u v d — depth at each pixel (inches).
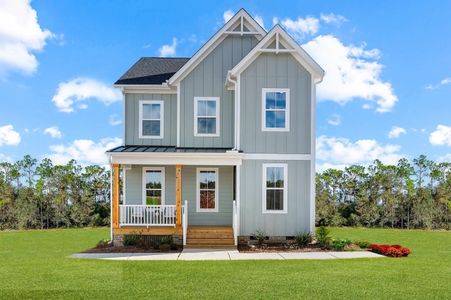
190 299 309.0
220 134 693.3
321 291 333.4
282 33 634.8
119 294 322.7
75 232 878.4
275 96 641.6
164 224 603.2
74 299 309.3
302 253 541.3
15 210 998.4
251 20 703.7
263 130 636.1
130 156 604.4
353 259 490.6
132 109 722.2
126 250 556.7
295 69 643.5
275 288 342.3
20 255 532.4
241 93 638.5
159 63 813.2
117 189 605.9
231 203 690.2
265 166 631.8
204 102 697.0
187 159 608.7
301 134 637.9
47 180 1019.9
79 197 1028.5
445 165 1002.7
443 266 447.5
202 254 530.6
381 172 1013.2
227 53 701.3
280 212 627.2
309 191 632.4
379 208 1009.5
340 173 1050.1
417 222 994.1
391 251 520.4
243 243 616.1
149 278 378.9
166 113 724.7
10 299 310.0
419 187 1008.2
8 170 1013.2
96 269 421.1
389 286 351.6
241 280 370.9
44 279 374.3
